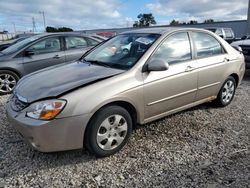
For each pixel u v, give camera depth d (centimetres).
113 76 321
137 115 344
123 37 425
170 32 391
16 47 655
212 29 1736
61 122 280
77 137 292
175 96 381
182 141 363
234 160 313
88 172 293
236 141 363
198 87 414
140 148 343
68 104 281
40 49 647
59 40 672
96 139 305
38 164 307
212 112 471
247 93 607
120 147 332
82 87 298
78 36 704
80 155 326
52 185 271
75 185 271
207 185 268
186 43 405
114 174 289
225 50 470
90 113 291
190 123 423
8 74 609
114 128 320
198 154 328
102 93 300
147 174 288
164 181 275
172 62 379
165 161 313
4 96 604
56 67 395
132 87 324
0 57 612
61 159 318
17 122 291
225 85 480
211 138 372
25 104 299
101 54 411
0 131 392
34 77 356
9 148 342
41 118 279
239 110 485
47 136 280
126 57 367
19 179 280
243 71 514
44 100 286
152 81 345
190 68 394
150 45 365
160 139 368
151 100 350
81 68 365
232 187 264
